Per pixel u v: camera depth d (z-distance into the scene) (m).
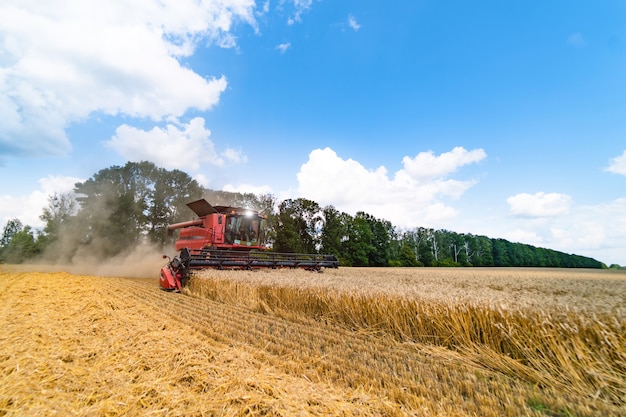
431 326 4.31
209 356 3.02
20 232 30.27
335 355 3.65
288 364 3.24
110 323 4.17
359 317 5.10
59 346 3.04
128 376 2.43
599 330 3.06
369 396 2.46
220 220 12.07
